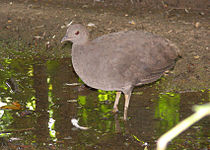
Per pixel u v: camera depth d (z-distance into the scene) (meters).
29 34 7.15
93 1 9.23
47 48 6.57
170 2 8.98
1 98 4.51
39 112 4.18
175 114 4.03
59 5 8.92
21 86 4.90
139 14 8.27
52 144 3.46
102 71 3.72
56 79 5.19
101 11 8.48
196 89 4.78
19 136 3.62
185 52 6.05
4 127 3.81
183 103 4.33
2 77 5.19
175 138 3.55
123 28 7.29
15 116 4.07
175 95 4.60
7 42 6.80
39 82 5.07
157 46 3.98
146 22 7.66
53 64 5.82
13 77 5.20
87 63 3.78
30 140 3.54
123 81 3.84
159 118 3.95
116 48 3.76
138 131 3.71
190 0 9.00
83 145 3.45
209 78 5.11
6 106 4.25
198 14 8.17
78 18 7.90
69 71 5.52
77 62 3.90
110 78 3.76
